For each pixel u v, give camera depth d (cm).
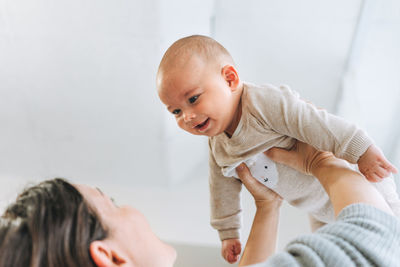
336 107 227
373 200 52
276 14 199
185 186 258
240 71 229
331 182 60
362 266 39
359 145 61
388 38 150
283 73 224
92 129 243
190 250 168
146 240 49
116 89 220
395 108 150
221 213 89
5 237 40
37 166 263
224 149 78
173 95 67
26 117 240
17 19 198
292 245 46
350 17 187
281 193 82
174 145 243
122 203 248
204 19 210
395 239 43
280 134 71
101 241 44
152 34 192
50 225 41
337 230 44
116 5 185
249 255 78
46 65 216
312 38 203
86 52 206
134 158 253
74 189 47
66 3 190
